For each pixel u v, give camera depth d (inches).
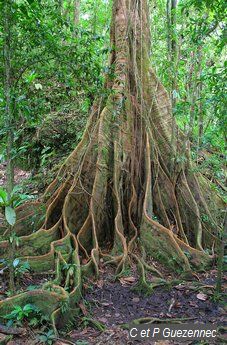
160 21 434.0
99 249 276.2
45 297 196.1
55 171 352.5
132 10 322.0
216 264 276.1
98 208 288.0
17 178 392.2
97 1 531.8
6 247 240.7
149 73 324.8
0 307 191.3
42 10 211.2
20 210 284.4
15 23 189.3
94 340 189.2
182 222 304.0
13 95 191.5
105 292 237.1
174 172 312.0
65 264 232.2
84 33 227.0
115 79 305.6
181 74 373.7
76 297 210.7
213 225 301.0
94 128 309.0
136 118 314.7
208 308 224.1
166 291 241.3
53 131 390.0
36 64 225.3
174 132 319.3
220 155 373.4
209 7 218.2
